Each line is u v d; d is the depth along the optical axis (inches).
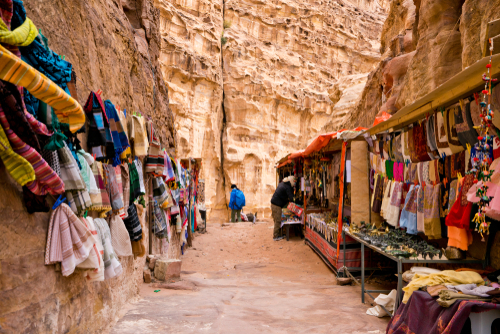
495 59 98.2
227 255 355.9
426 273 136.3
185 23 1071.6
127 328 141.7
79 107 89.6
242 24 1301.7
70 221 103.3
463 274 123.3
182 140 1042.1
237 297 195.6
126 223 173.2
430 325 108.2
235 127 1211.2
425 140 164.7
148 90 278.7
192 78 1063.6
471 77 116.1
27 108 88.0
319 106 1373.0
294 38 1389.0
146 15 347.3
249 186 1224.2
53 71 96.3
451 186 142.3
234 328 143.5
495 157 118.1
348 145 244.7
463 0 272.8
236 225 583.5
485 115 108.2
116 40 187.5
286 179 427.2
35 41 90.0
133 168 182.2
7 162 78.6
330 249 267.9
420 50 294.8
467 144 131.9
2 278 78.5
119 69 187.0
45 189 90.7
